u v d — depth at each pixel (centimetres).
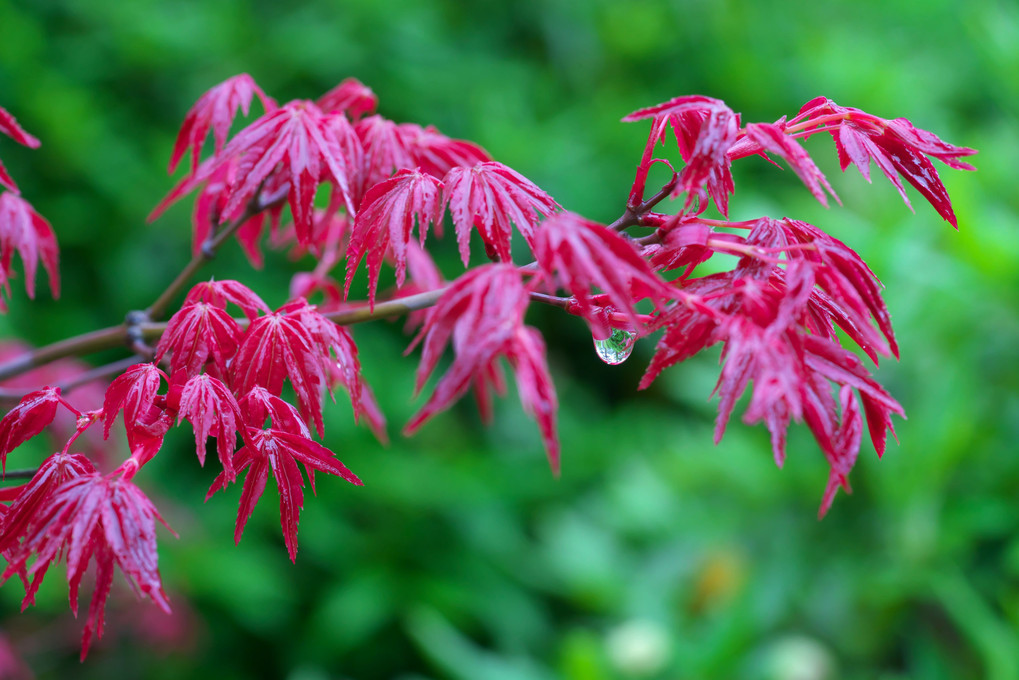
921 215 66
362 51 100
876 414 35
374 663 85
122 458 67
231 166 39
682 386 77
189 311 36
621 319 35
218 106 39
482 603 82
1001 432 62
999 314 61
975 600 56
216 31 95
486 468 90
